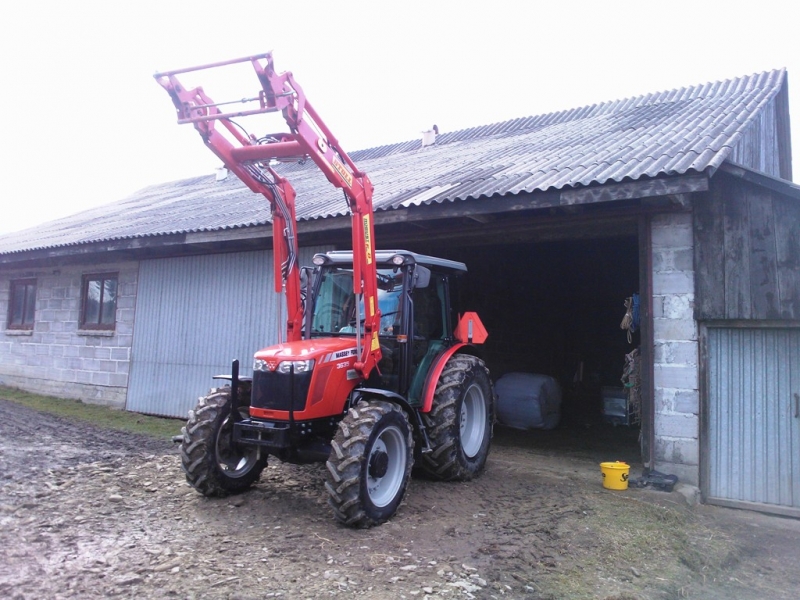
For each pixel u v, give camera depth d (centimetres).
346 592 354
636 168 614
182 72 462
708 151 609
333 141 509
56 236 1276
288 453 508
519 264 1259
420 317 619
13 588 343
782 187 563
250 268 938
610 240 1105
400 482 496
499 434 956
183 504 508
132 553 399
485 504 539
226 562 389
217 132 500
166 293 1030
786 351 578
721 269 600
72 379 1155
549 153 882
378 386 561
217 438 521
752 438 586
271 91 441
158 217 1191
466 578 379
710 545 475
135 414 1020
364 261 527
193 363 981
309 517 484
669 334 623
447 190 738
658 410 625
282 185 554
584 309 1467
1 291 1326
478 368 646
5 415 949
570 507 533
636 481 608
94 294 1153
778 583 423
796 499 563
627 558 433
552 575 395
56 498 514
